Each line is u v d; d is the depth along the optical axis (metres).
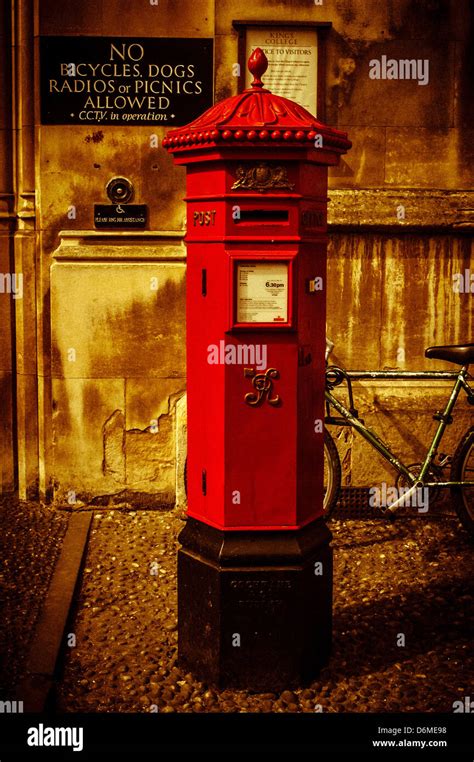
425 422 6.32
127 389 6.46
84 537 5.82
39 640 4.35
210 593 4.02
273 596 3.98
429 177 6.43
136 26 6.30
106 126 6.37
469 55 6.36
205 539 4.07
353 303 6.41
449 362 6.47
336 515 6.36
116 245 6.45
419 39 6.33
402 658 4.33
